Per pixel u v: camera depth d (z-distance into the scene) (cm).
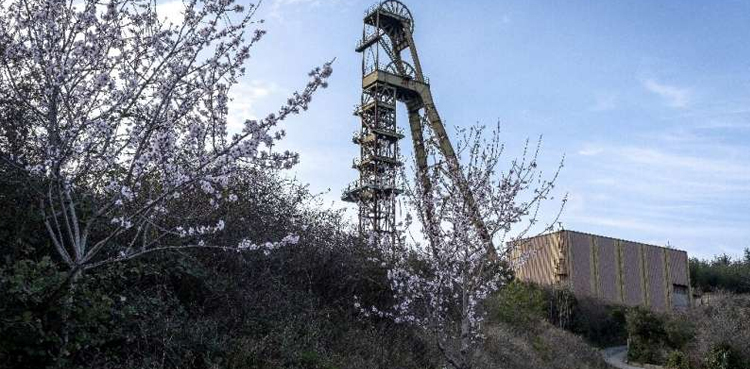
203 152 710
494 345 1711
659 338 3350
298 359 992
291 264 1245
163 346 842
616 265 4753
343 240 1403
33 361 680
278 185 1269
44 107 710
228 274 1062
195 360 870
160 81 699
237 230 1070
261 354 952
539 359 1870
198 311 980
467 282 1050
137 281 910
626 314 3628
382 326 1310
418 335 1355
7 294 650
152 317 863
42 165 698
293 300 1181
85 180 811
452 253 1066
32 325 647
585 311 3912
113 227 842
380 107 3456
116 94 691
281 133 685
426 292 1143
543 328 2416
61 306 682
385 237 1388
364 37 3766
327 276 1327
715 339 3006
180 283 994
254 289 1098
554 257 4512
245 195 1111
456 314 1200
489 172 1083
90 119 693
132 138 699
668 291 5031
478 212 1068
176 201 912
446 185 1102
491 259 1089
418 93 3625
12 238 787
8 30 676
